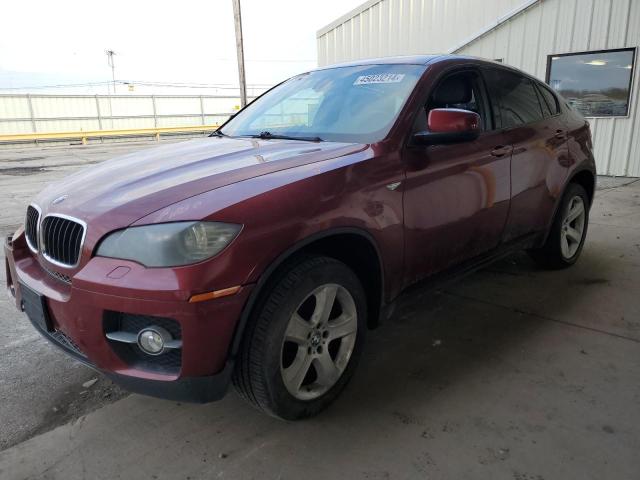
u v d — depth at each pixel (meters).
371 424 2.41
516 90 3.75
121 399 2.68
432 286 3.03
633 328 3.33
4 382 2.86
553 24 9.47
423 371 2.87
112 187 2.38
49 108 30.34
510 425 2.38
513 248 3.69
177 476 2.11
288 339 2.24
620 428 2.34
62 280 2.24
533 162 3.65
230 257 1.96
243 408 2.57
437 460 2.17
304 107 3.34
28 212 2.70
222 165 2.50
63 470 2.16
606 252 4.94
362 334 2.60
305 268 2.21
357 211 2.38
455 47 11.03
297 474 2.11
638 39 8.56
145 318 2.00
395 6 12.01
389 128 2.74
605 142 9.42
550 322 3.44
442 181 2.86
